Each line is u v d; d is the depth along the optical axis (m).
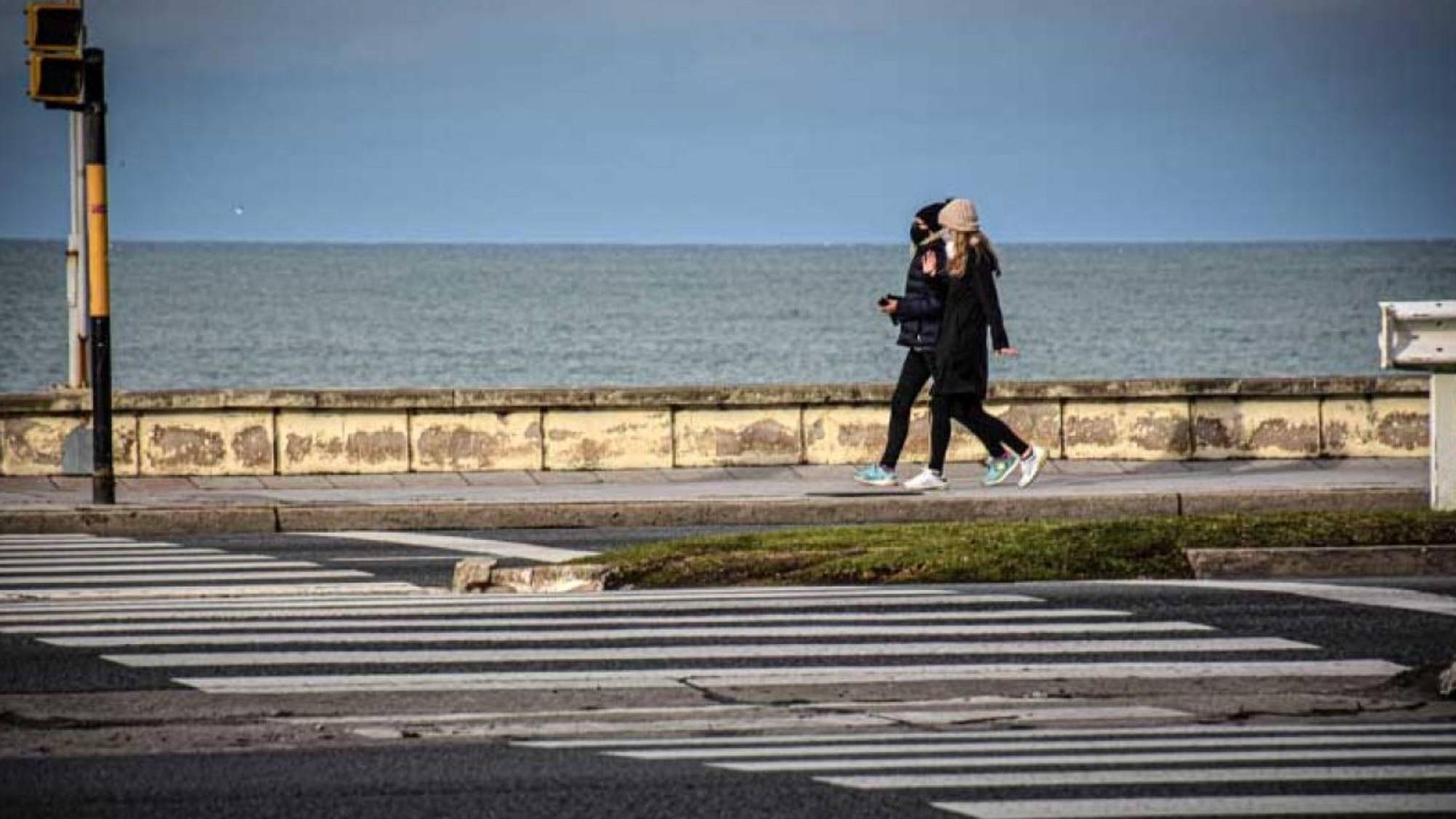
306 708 21.41
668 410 45.00
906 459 45.22
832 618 26.09
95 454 38.41
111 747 19.64
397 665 23.41
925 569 29.28
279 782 17.94
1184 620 25.78
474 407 44.66
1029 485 40.47
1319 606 26.58
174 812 16.83
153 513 37.56
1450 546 30.08
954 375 39.59
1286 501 38.47
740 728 20.39
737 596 27.94
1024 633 25.03
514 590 29.33
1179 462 45.31
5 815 16.77
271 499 39.72
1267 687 22.25
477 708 21.42
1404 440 45.75
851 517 38.16
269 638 25.00
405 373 199.38
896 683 22.47
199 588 29.66
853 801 16.89
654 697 21.86
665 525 38.16
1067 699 21.77
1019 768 18.14
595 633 25.22
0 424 43.94
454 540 35.75
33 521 37.38
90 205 38.47
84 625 25.91
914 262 40.31
